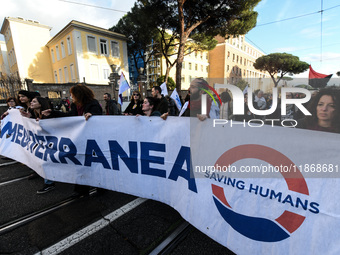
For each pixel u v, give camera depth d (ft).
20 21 64.85
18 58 65.21
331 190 3.21
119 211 6.97
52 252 5.13
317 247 3.28
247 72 132.87
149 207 7.23
